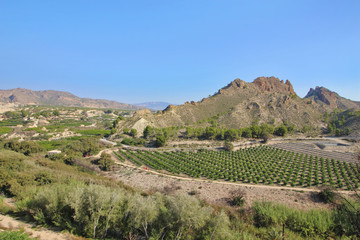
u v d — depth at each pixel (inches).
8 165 1488.7
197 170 2439.7
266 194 1694.1
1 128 5022.1
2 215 828.0
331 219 719.1
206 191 1770.4
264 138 3644.2
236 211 973.8
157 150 3393.2
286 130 4143.7
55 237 672.4
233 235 675.4
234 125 5433.1
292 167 2412.6
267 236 703.7
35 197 834.2
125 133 4618.6
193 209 685.9
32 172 1358.3
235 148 3383.4
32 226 740.0
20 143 2684.5
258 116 5920.3
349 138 3585.1
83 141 3312.0
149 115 5885.8
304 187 1894.7
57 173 1476.4
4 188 1120.2
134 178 2116.1
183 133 4564.5
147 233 733.9
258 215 850.8
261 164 2615.7
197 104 7445.9
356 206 544.1
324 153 2913.4
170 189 1775.3
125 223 767.1
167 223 705.0
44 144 3659.0
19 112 7854.3
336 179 2082.9
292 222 776.3
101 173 2240.4
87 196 784.3
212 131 3956.7
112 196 788.6
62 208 794.8
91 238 718.5
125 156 3110.2
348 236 597.9
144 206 714.8
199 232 698.2
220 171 2409.0
